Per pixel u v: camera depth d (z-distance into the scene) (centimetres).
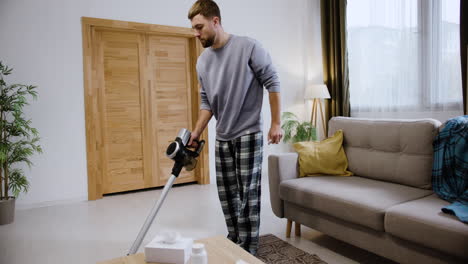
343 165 260
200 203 356
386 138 235
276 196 256
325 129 508
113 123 403
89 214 329
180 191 412
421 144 214
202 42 194
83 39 373
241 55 194
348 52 482
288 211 250
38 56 355
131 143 414
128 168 414
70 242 260
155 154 429
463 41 333
